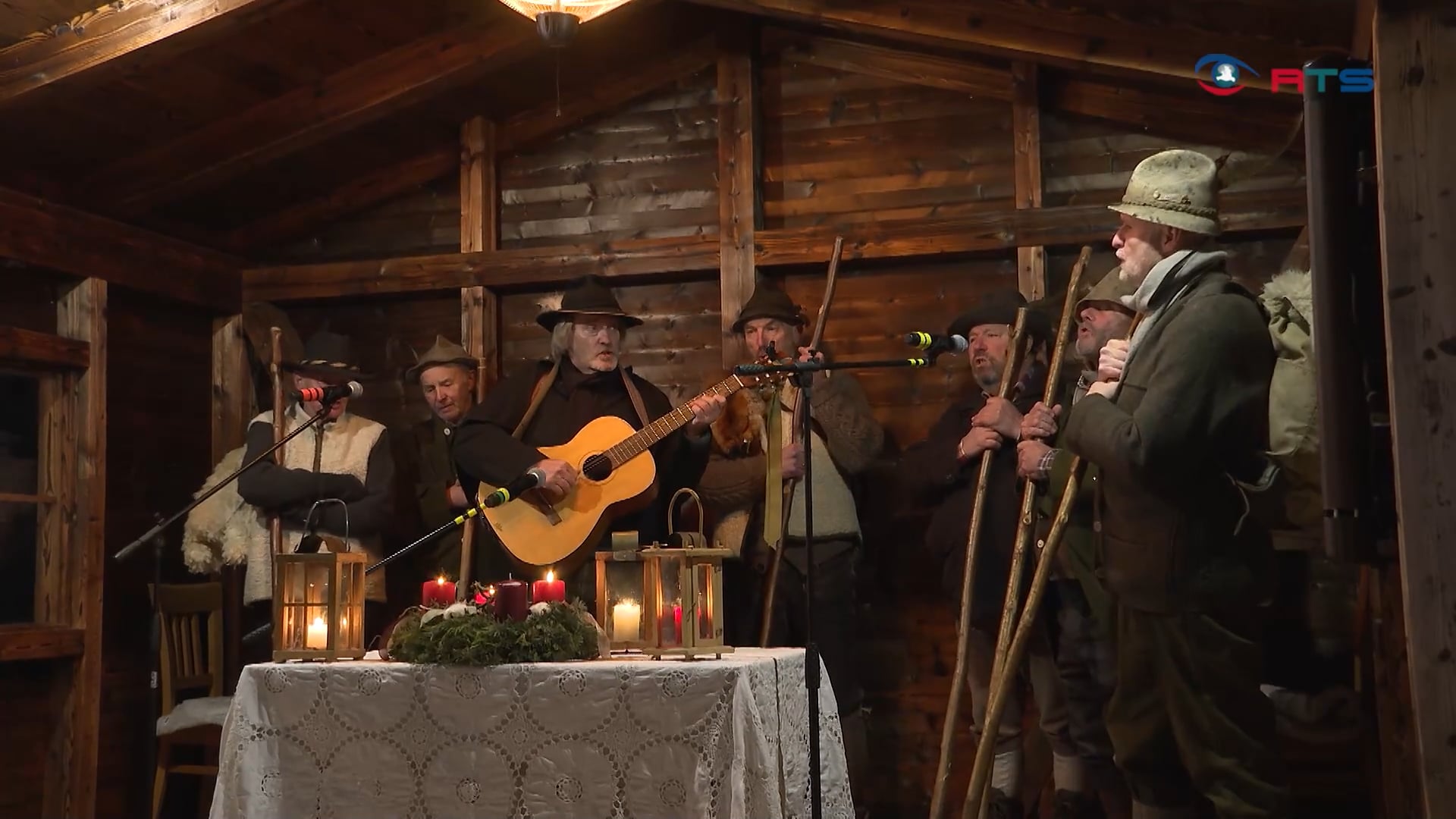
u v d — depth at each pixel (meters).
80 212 4.71
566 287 5.24
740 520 4.33
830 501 4.33
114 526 4.87
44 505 4.71
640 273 5.04
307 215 5.45
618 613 3.12
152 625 4.35
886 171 4.96
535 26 4.55
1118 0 4.02
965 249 4.71
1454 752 2.35
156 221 5.11
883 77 4.98
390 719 2.90
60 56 4.06
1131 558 2.96
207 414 5.39
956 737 4.63
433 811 2.86
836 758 3.20
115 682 4.82
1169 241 3.14
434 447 4.83
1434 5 2.44
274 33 4.35
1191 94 4.59
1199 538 2.89
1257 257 4.56
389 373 5.38
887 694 4.75
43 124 4.38
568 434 4.11
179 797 4.94
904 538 4.78
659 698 2.77
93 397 4.72
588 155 5.27
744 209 4.93
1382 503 2.57
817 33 5.03
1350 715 4.02
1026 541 3.52
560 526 3.84
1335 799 4.07
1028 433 3.63
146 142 4.68
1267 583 2.96
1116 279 3.46
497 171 5.34
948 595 4.21
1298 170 4.47
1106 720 3.09
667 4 4.78
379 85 4.69
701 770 2.73
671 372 5.11
